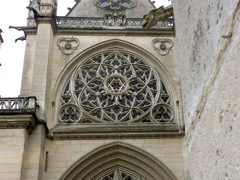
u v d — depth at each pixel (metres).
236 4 4.96
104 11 37.25
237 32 4.93
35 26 32.16
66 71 29.83
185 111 8.08
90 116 27.80
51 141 25.78
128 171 26.00
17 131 23.23
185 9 8.20
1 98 25.00
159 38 32.03
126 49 31.66
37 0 34.38
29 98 25.09
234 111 4.90
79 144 25.80
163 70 30.47
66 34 31.64
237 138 4.78
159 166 25.44
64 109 28.25
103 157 25.84
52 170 24.67
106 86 29.48
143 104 28.89
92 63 30.70
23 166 22.44
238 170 4.77
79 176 25.16
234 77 4.93
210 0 6.14
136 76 30.19
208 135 6.05
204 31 6.51
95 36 31.72
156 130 26.53
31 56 30.44
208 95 6.13
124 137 26.20
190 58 7.61
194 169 6.91
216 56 5.73
